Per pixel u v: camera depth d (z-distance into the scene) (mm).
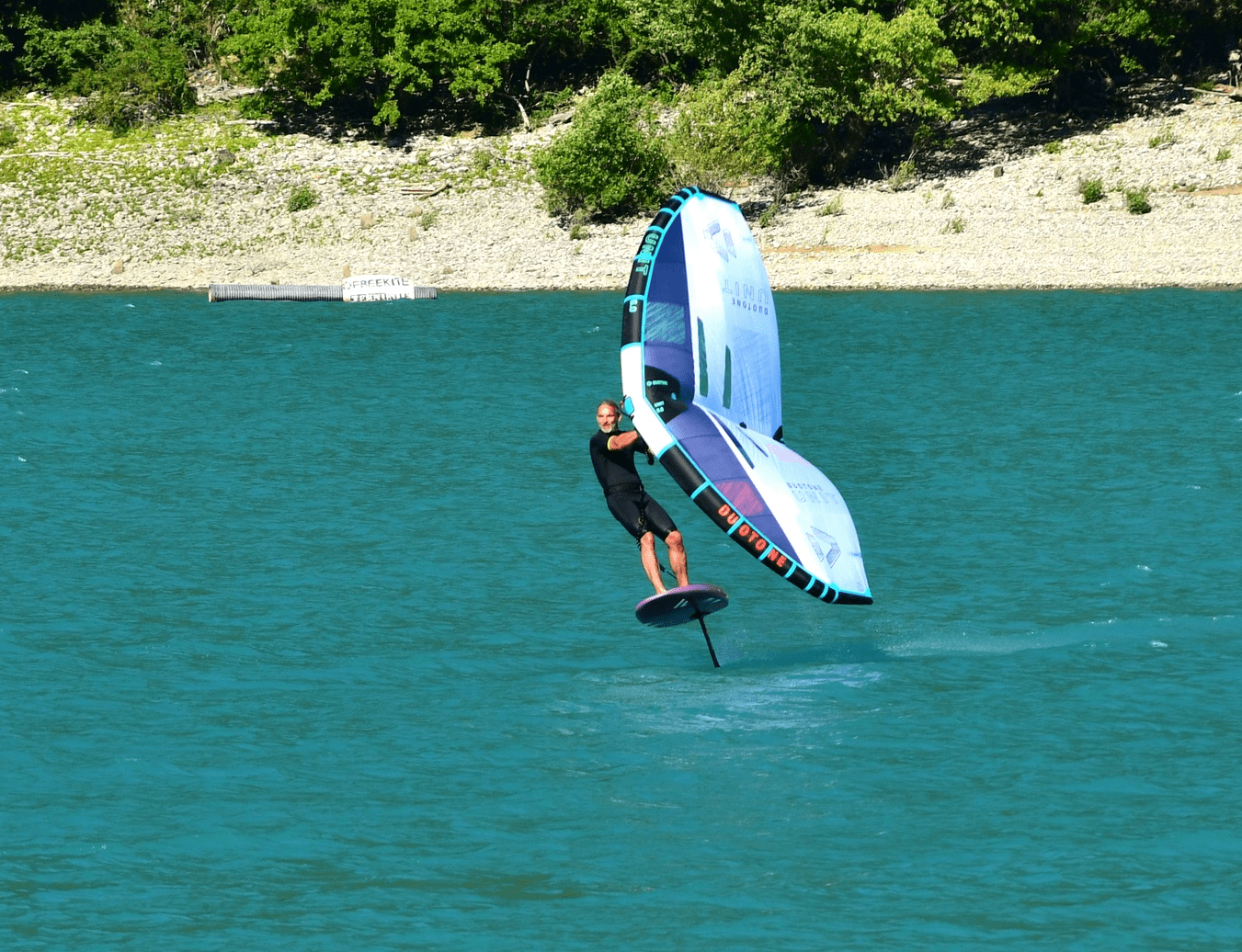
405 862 31078
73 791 34781
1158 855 31016
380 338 125438
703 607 38406
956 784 34844
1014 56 178625
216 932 28172
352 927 28328
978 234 163875
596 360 111000
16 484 69250
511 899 29469
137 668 43781
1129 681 41750
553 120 197875
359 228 179000
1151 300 136875
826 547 37406
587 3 194375
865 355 111062
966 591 51469
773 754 36906
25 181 191375
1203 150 172750
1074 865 30609
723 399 39312
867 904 29062
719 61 180125
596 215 178750
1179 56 193500
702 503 36438
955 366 104688
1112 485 67000
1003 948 27312
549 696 41406
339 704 40812
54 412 89312
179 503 65812
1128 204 164250
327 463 74625
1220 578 51906
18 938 27906
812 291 152500
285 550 57531
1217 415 83125
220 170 192125
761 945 27516
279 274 169625
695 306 38844
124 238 179875
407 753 37156
